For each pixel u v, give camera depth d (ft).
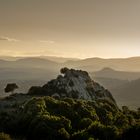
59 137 241.76
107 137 227.20
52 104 320.50
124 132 224.53
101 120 312.91
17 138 259.19
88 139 209.67
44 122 260.42
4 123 294.66
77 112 307.99
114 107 402.93
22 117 294.66
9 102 391.86
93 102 363.56
